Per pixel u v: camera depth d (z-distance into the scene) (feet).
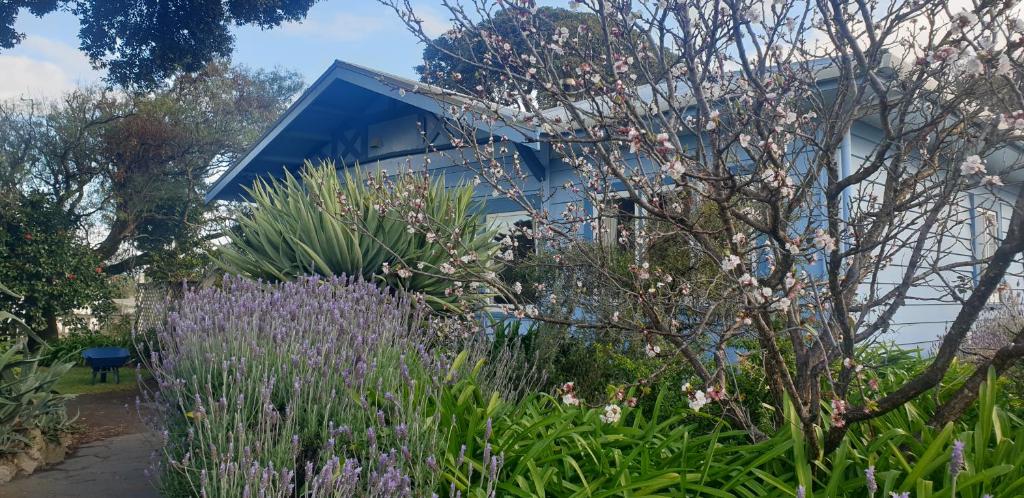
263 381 13.16
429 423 11.76
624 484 10.80
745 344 18.40
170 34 61.36
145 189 71.77
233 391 13.15
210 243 74.59
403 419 11.88
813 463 11.22
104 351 37.63
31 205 53.62
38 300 51.44
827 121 12.57
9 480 17.87
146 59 62.49
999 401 14.02
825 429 12.14
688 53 12.35
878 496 10.44
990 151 14.23
